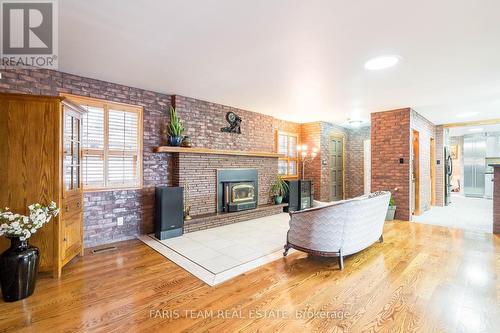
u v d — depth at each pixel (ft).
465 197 29.12
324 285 7.93
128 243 12.03
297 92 13.58
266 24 7.07
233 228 14.73
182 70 10.58
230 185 16.15
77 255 10.33
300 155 23.57
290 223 10.18
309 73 10.76
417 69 10.19
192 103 15.02
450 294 7.34
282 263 9.70
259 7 6.29
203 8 6.36
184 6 6.28
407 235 13.39
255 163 18.20
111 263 9.66
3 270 6.88
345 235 9.20
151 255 10.51
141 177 13.29
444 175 23.13
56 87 10.73
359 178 25.88
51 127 8.45
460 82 11.69
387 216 16.70
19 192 8.20
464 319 6.16
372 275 8.62
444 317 6.25
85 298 7.16
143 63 9.90
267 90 13.32
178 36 7.79
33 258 7.32
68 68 10.43
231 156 16.67
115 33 7.63
